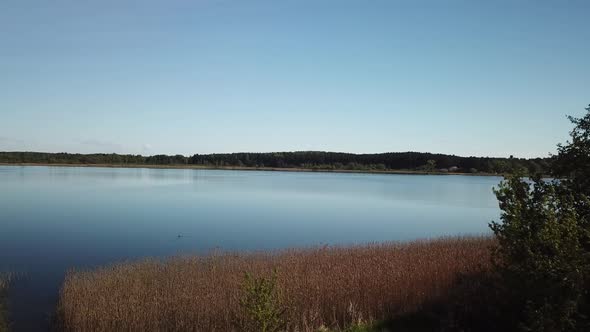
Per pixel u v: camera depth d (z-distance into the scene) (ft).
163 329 43.19
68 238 104.73
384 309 45.42
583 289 26.68
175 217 151.12
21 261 79.10
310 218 161.58
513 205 30.45
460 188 359.87
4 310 50.96
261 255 72.69
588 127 31.99
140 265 63.31
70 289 52.54
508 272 30.50
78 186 282.77
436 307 43.52
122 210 165.27
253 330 35.86
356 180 468.75
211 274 56.39
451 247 72.79
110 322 43.70
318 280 50.70
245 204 204.95
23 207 164.86
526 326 29.25
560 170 33.09
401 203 227.61
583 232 27.81
